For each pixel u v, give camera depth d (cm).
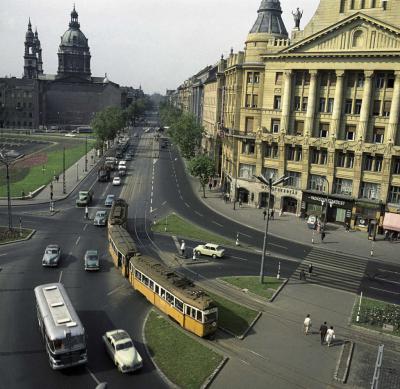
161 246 5641
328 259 5534
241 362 3067
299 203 7469
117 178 9656
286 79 7300
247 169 8181
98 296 4022
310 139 7175
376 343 3469
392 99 6406
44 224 6406
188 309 3372
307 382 2883
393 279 4956
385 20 6338
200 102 17050
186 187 9669
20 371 2842
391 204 6556
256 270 4969
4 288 4128
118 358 2880
